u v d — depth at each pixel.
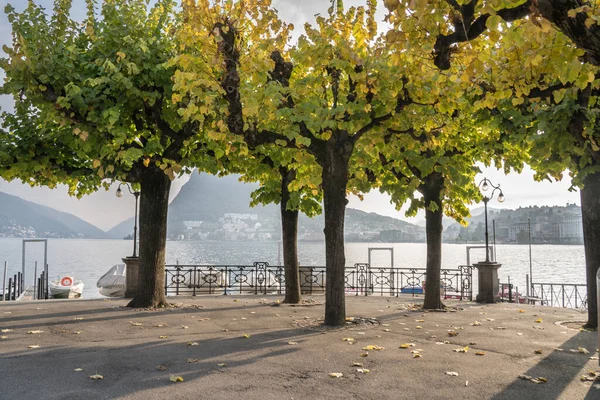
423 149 12.66
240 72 11.90
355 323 11.79
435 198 15.07
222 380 6.40
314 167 12.95
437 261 15.27
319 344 8.94
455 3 6.04
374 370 7.00
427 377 6.64
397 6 6.20
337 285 11.50
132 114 13.67
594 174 11.35
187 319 12.20
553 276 79.06
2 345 8.66
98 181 13.92
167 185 14.80
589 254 11.48
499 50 8.63
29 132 13.61
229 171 16.41
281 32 12.19
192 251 171.25
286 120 11.53
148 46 13.25
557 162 10.41
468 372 6.95
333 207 11.64
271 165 15.47
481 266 18.41
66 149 14.16
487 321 12.47
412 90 11.17
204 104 11.48
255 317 12.73
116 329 10.53
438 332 10.56
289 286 16.58
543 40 5.77
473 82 9.71
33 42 12.09
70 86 12.00
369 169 14.85
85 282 56.47
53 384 6.14
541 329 11.12
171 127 14.65
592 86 7.78
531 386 6.26
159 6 15.10
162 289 14.84
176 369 6.97
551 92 9.33
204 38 11.47
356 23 11.41
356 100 10.89
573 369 7.21
